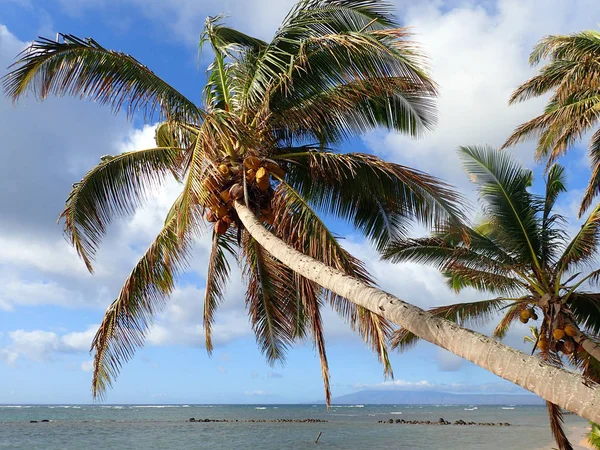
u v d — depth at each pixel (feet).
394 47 23.99
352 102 29.53
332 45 26.02
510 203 42.11
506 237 43.80
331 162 29.17
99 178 31.91
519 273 45.47
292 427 172.35
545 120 43.98
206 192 25.71
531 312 45.91
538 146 46.14
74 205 31.32
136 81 26.61
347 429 163.22
